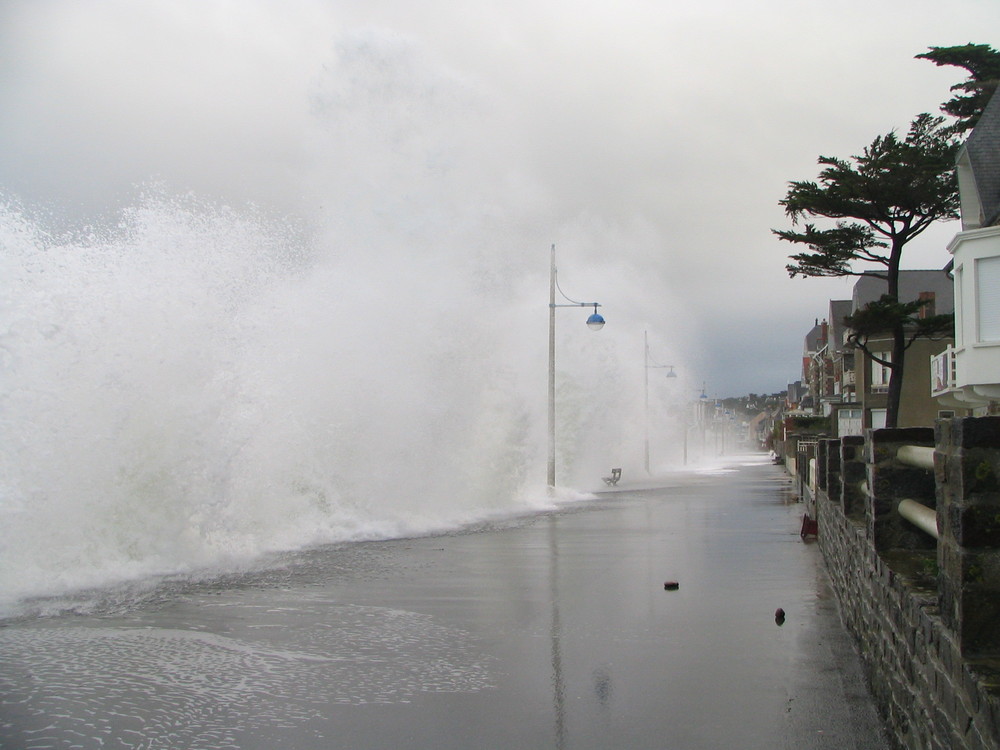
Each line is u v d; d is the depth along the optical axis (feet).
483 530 59.00
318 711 20.04
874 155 92.94
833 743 18.25
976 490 11.60
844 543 30.76
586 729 19.07
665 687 22.16
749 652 25.71
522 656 25.08
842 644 26.66
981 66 99.91
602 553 46.98
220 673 22.82
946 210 92.84
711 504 85.51
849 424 165.17
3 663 23.53
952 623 12.28
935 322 92.89
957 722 11.87
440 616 30.14
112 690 21.35
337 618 29.55
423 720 19.56
